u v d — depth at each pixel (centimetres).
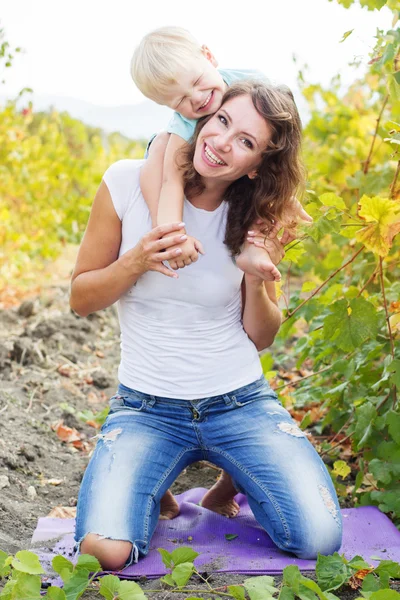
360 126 548
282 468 258
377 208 277
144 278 263
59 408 409
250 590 208
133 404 270
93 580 238
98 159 1067
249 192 264
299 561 251
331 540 251
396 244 374
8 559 211
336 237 420
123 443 259
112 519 241
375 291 381
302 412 405
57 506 310
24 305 576
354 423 330
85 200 983
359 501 315
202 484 341
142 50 269
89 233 270
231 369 270
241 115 247
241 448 264
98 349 523
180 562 228
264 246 261
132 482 250
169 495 290
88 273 266
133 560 244
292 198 274
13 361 467
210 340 267
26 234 885
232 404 269
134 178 266
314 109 610
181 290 262
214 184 258
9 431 360
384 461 297
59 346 502
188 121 265
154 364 265
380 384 316
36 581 210
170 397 265
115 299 265
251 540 274
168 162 260
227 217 263
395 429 293
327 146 596
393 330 319
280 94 253
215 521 285
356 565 228
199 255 262
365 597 212
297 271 720
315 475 259
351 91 598
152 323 266
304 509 251
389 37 291
